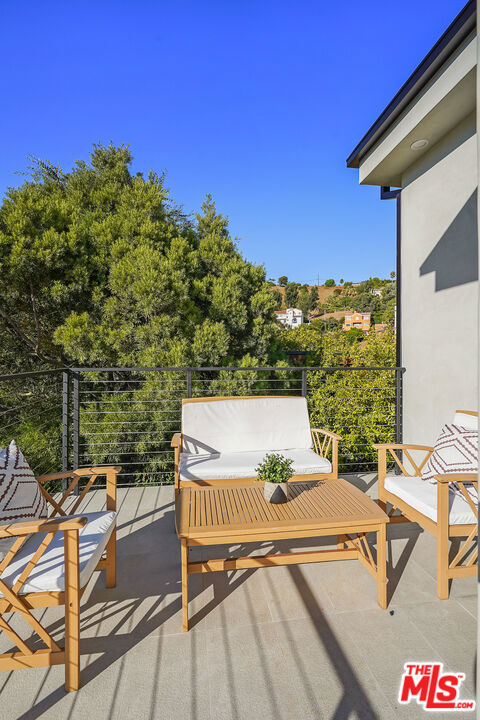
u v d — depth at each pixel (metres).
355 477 4.15
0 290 6.57
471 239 3.23
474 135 3.15
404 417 4.21
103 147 9.50
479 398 1.15
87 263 7.24
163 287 6.83
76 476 2.16
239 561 1.98
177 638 1.81
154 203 8.12
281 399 3.58
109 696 1.51
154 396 6.65
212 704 1.46
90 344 6.69
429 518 2.17
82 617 1.96
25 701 1.49
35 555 1.51
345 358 8.87
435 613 1.97
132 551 2.60
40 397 7.18
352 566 2.40
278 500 2.20
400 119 3.55
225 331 7.98
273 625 1.89
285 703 1.46
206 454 3.30
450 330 3.49
